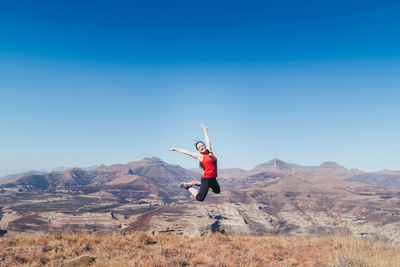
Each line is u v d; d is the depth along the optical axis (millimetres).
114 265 9039
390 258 10492
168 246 13055
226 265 10039
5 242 11891
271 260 11414
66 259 10023
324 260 10961
